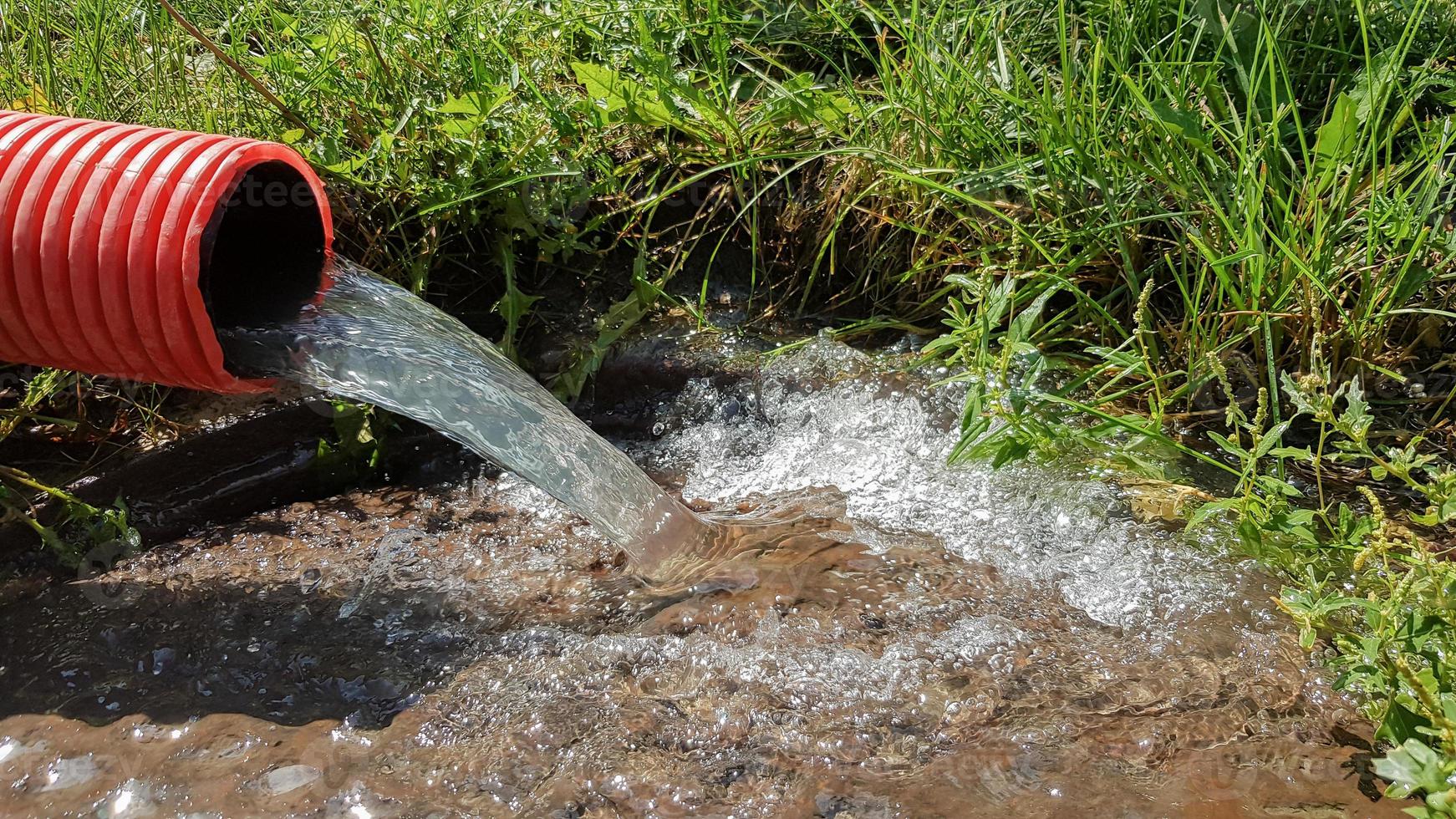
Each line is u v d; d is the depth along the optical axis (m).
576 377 3.15
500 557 2.64
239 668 2.30
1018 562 2.48
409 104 3.19
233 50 3.35
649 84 3.31
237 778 2.01
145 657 2.34
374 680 2.25
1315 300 2.68
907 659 2.19
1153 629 2.25
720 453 3.00
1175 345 2.87
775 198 3.37
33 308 2.21
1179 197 2.82
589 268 3.37
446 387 2.46
